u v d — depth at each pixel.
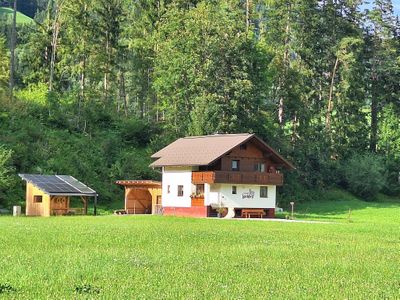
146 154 84.06
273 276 18.83
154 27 93.81
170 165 65.44
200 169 65.81
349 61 93.62
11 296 14.53
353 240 34.31
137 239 30.28
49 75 93.00
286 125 97.81
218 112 77.19
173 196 67.50
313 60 96.19
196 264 20.97
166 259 22.16
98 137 84.12
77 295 14.84
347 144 98.25
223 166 65.12
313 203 85.38
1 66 92.94
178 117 83.06
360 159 94.50
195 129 77.25
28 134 76.12
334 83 98.94
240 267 20.61
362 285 17.66
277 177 67.19
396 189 99.31
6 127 75.56
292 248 28.03
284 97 88.12
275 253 25.47
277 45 91.69
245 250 26.30
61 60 88.50
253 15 92.94
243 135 66.38
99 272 18.52
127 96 104.06
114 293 15.18
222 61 80.69
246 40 81.94
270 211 67.44
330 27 98.75
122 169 77.81
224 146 64.94
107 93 94.69
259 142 66.75
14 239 29.19
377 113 106.25
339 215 71.06
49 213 60.06
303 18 93.44
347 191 95.38
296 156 88.25
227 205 64.81
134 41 89.44
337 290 16.70
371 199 94.75
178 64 81.12
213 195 64.50
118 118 91.25
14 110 79.75
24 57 95.50
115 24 90.62
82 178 73.06
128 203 68.75
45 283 16.33
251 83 78.69
